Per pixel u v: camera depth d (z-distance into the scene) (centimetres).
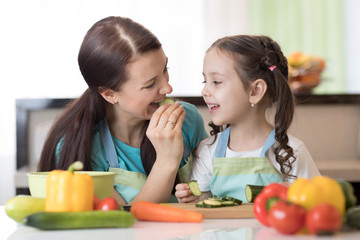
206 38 417
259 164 168
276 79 175
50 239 94
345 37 458
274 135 173
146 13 404
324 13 454
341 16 457
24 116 275
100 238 94
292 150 170
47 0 377
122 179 168
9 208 107
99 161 170
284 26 448
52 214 99
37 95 374
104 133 172
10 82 371
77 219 100
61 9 379
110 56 154
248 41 177
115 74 155
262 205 103
